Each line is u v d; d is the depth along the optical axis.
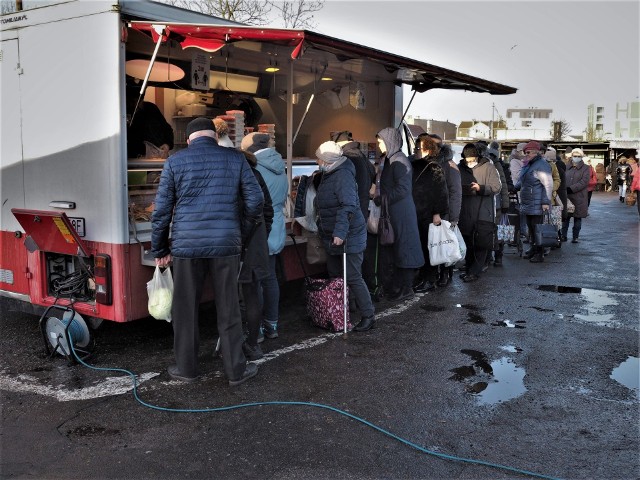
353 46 5.23
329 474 3.18
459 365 4.77
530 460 3.33
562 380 4.48
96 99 4.70
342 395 4.18
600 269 8.76
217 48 4.80
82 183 4.84
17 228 5.34
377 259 6.73
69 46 4.82
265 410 3.94
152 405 4.01
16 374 4.56
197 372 4.45
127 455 3.37
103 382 4.40
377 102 8.62
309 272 6.45
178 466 3.26
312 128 8.83
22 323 5.88
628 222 15.51
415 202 7.01
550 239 9.16
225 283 4.23
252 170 4.69
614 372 4.65
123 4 4.61
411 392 4.24
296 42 4.75
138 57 6.24
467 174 7.59
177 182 4.12
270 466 3.26
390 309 6.44
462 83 7.96
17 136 5.22
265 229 4.75
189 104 7.38
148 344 5.28
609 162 33.69
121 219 4.68
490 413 3.92
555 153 10.52
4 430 3.66
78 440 3.54
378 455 3.38
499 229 8.80
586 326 5.83
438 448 3.46
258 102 8.47
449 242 6.84
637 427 3.73
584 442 3.54
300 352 5.05
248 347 4.83
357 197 5.41
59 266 5.27
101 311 4.85
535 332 5.63
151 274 4.91
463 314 6.25
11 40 5.17
